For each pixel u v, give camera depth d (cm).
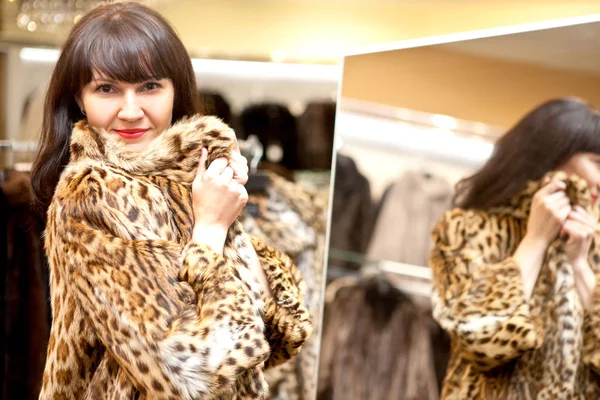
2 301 229
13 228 228
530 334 148
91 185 118
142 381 112
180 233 126
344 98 203
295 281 147
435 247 175
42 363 233
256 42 313
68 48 129
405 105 184
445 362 172
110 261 113
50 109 134
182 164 129
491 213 160
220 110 271
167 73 130
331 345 206
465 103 167
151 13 131
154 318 111
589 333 135
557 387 141
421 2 296
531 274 149
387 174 190
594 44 139
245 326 115
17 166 234
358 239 199
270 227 249
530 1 284
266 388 132
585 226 138
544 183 147
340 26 305
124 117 126
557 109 145
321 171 262
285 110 266
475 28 292
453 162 171
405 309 185
